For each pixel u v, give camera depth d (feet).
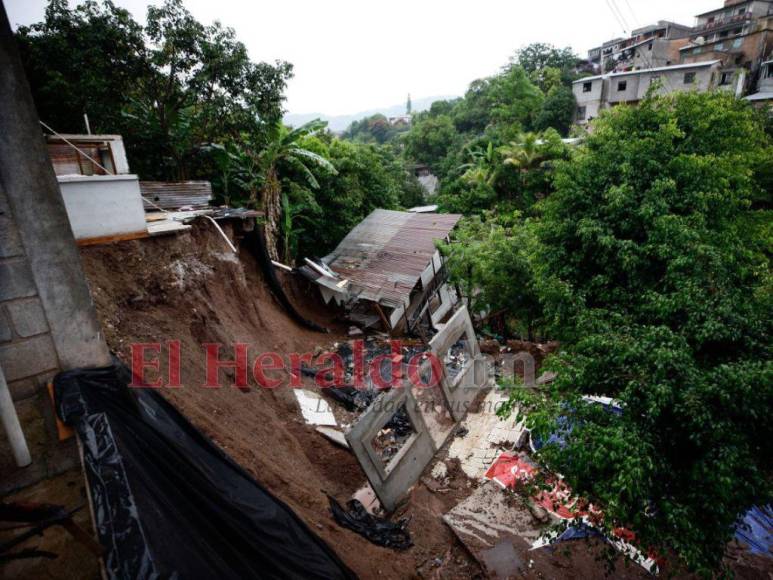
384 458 26.30
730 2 118.73
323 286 53.16
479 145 101.71
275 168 54.39
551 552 19.20
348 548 17.37
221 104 44.01
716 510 13.85
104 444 10.08
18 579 9.08
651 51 119.24
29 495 10.01
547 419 16.19
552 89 113.39
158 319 25.05
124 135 44.11
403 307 49.62
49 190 10.09
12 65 9.29
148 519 9.63
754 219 36.60
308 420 29.22
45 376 10.57
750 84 93.30
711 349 18.04
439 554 20.12
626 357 16.79
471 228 48.52
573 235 28.66
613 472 14.83
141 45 39.63
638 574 17.94
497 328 44.01
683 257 21.13
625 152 28.35
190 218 32.94
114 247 24.99
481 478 24.44
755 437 15.38
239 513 12.84
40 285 10.21
